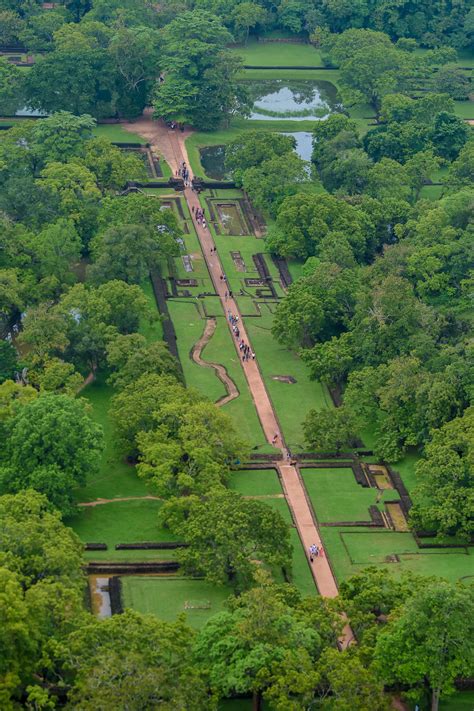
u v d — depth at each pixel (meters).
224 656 198.12
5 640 191.50
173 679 190.88
